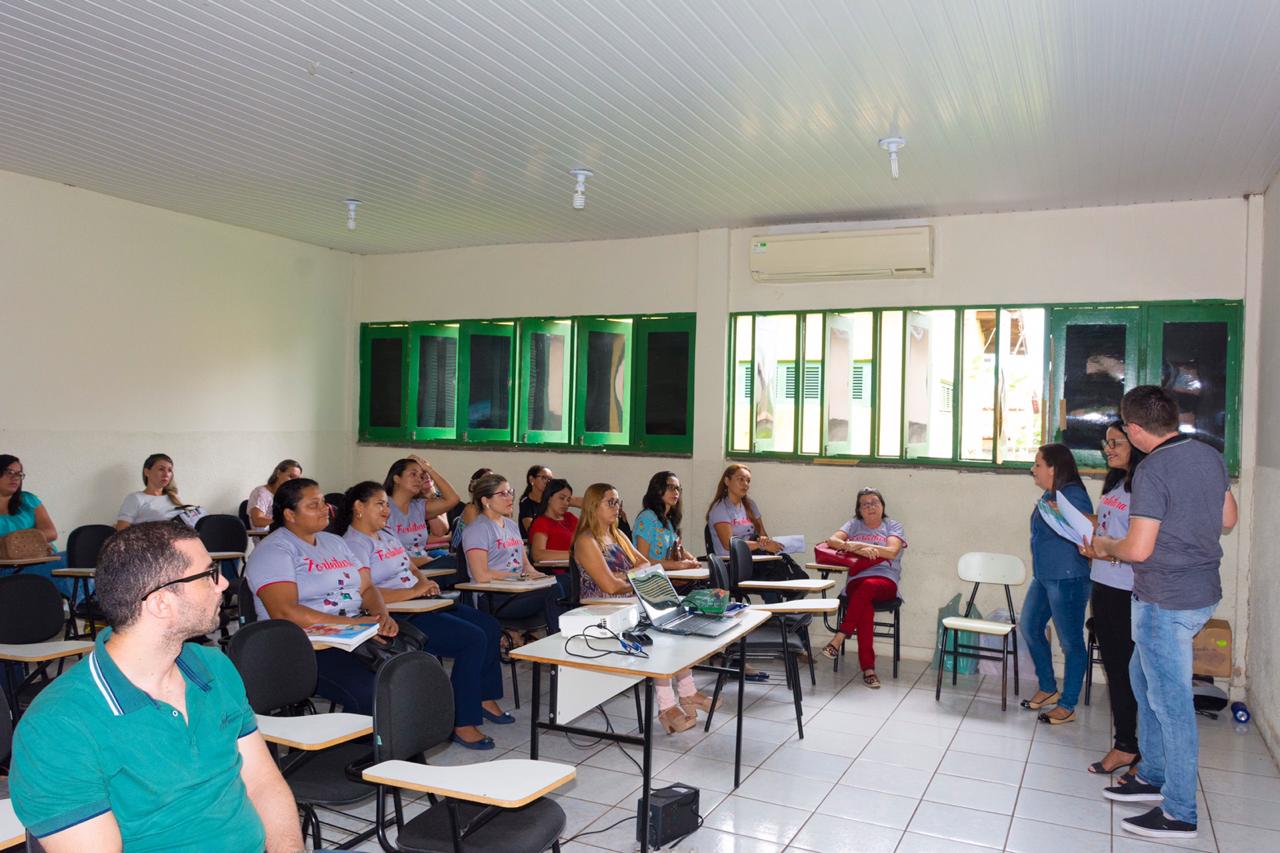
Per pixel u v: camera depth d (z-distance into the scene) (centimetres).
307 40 362
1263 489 511
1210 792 405
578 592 501
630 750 441
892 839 352
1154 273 580
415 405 819
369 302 839
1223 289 564
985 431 626
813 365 675
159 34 360
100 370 627
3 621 381
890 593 579
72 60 387
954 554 628
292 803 204
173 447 679
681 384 716
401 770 241
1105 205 591
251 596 386
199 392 698
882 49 358
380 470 832
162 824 175
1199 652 542
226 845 183
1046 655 516
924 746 456
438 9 332
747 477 643
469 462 795
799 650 513
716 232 696
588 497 498
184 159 535
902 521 643
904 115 432
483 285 791
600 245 746
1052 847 347
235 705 194
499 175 557
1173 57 356
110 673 173
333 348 820
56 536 579
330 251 812
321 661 363
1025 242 612
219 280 709
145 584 172
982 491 621
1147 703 382
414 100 428
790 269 659
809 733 474
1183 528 343
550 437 766
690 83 399
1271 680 463
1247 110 411
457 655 432
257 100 432
